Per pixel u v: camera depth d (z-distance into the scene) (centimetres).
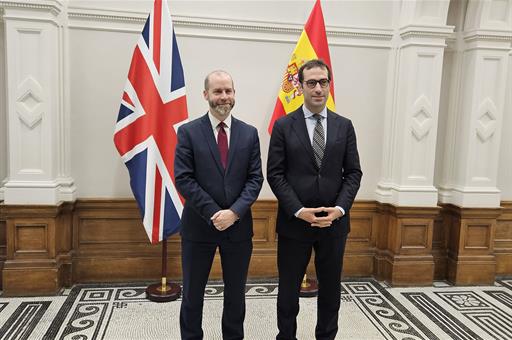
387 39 336
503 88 333
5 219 298
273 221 336
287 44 326
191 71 317
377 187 348
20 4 271
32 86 279
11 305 275
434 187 333
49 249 291
